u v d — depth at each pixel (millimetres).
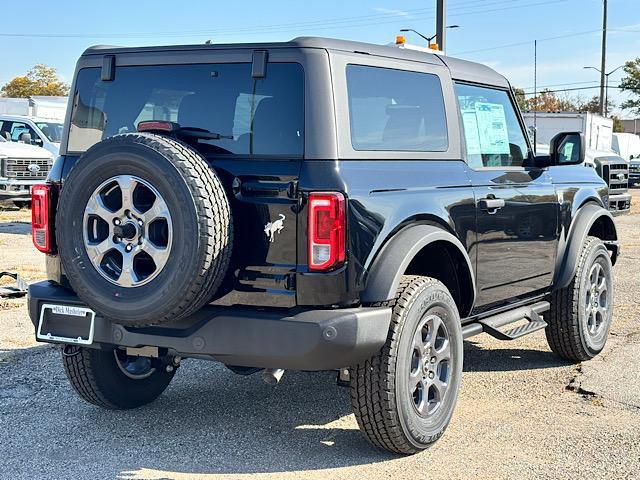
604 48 54125
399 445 4418
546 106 72375
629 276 10766
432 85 5012
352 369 4340
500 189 5406
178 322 4227
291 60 4238
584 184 6668
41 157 18625
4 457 4516
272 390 5805
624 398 5555
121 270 4062
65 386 5863
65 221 4152
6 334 7309
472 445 4703
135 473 4301
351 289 4082
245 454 4582
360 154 4277
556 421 5105
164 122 4324
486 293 5348
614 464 4398
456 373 4801
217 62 4438
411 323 4352
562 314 6328
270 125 4227
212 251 3922
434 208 4656
